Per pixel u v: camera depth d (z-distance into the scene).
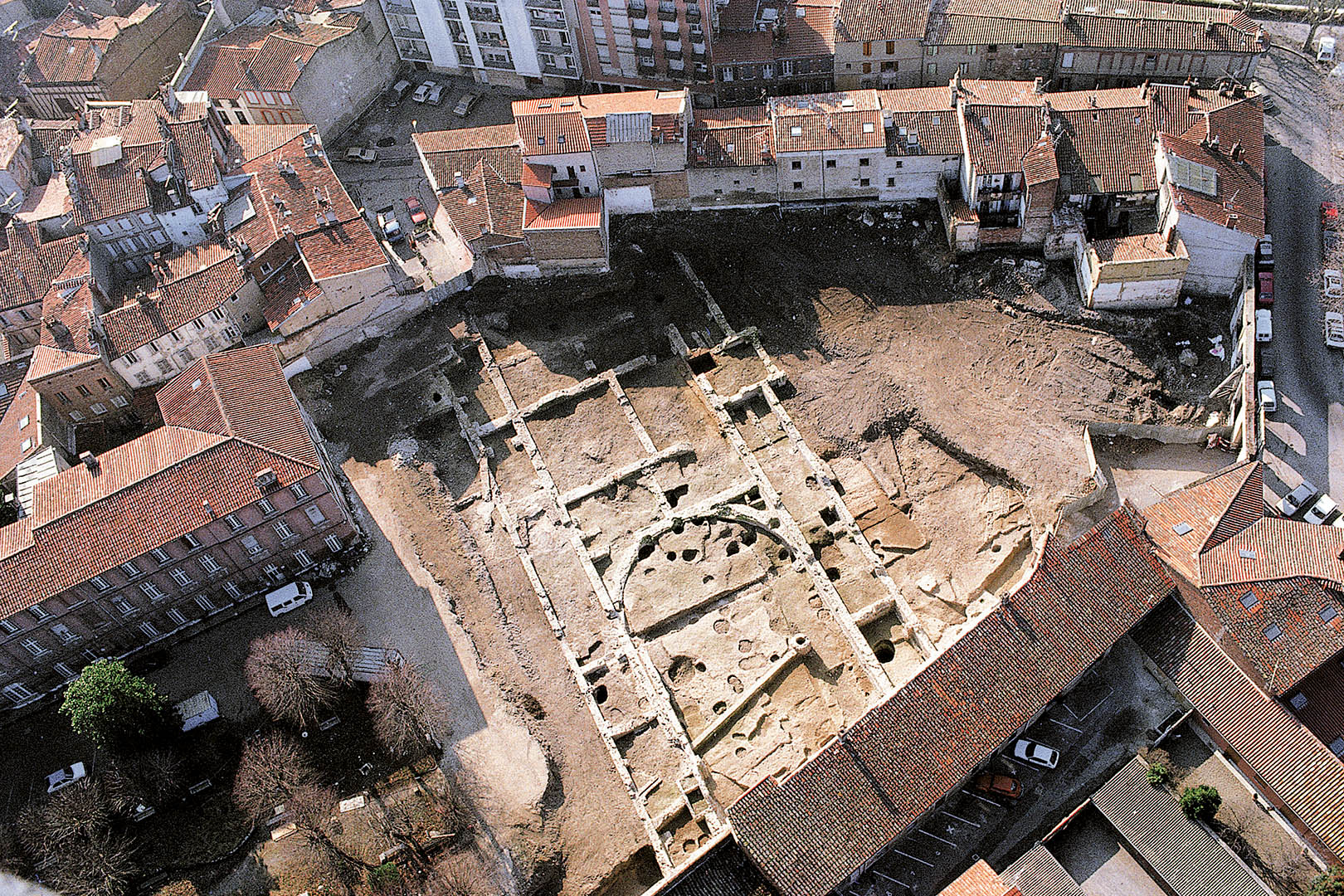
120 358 105.19
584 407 109.62
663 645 94.75
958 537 98.88
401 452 105.88
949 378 107.19
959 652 83.56
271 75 127.06
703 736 89.38
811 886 76.06
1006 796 83.81
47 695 92.25
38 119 137.88
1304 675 84.38
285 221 112.06
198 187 116.75
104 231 116.31
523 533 101.19
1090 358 106.56
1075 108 114.44
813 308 113.38
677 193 120.50
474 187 117.56
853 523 99.44
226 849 83.38
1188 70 119.44
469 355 113.44
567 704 90.88
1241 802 82.31
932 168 115.00
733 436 105.88
